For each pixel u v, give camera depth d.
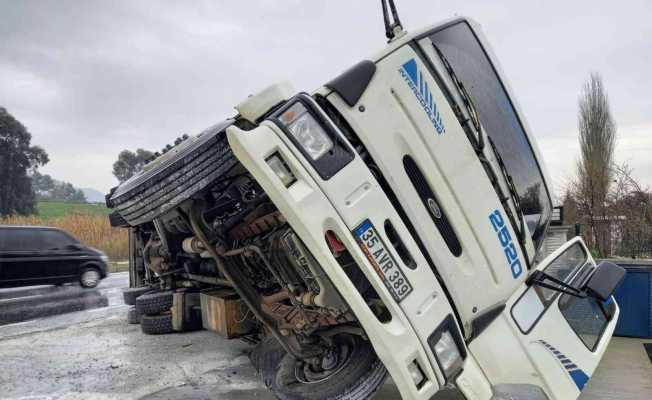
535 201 3.95
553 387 3.55
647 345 6.51
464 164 3.39
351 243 2.81
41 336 6.93
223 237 3.93
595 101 18.64
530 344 3.57
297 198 2.74
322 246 2.74
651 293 6.85
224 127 3.66
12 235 11.42
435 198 3.27
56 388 4.67
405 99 3.21
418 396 2.87
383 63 3.18
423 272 3.04
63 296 11.28
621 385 5.02
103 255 13.16
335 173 2.86
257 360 4.22
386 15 3.29
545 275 3.76
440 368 3.00
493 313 3.50
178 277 6.95
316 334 3.70
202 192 3.81
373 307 2.98
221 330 5.07
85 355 5.86
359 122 3.04
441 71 3.44
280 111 2.87
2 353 5.98
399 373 2.80
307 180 2.78
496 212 3.52
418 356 2.91
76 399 4.38
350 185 2.89
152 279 8.16
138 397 4.43
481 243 3.41
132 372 5.16
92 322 8.04
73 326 7.69
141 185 3.88
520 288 3.71
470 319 3.34
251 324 5.08
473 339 3.41
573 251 4.42
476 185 3.43
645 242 12.19
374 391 3.34
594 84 18.84
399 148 3.16
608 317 4.59
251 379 4.93
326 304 3.07
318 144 2.87
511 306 3.62
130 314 7.78
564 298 3.98
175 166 3.71
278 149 2.79
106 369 5.28
